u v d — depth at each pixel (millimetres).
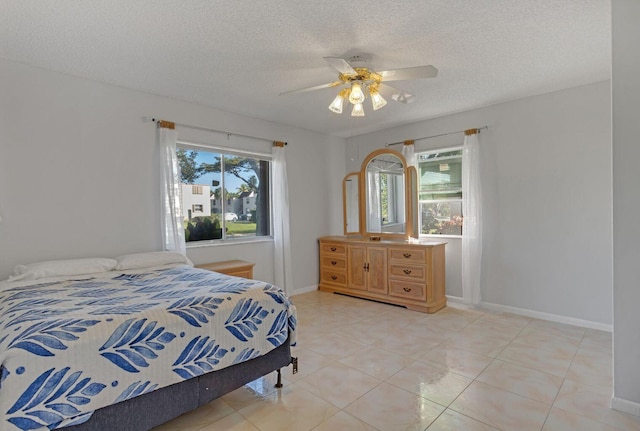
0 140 2607
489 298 3945
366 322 3547
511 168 3736
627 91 1890
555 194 3465
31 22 2100
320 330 3320
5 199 2635
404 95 2703
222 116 3963
